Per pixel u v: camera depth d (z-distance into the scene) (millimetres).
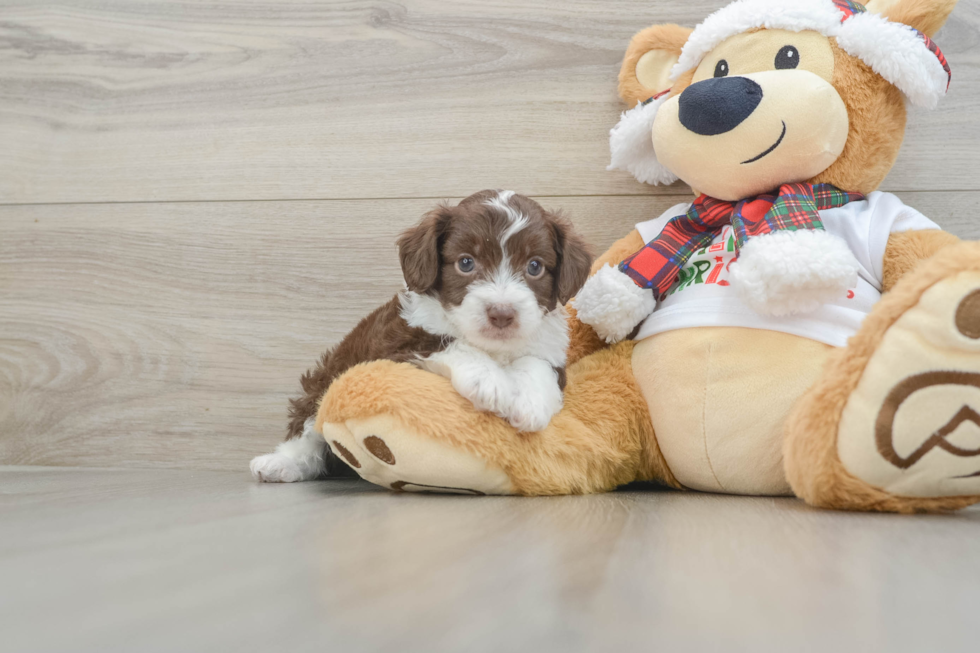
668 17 2348
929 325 1214
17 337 2547
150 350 2502
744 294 1604
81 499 1509
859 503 1317
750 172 1782
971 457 1219
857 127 1757
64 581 711
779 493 1668
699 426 1703
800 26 1762
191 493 1654
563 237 1805
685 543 941
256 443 2453
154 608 609
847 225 1750
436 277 1745
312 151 2475
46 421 2523
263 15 2502
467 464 1572
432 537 983
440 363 1657
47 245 2557
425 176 2430
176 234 2514
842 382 1317
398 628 549
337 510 1311
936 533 1042
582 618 579
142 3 2545
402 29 2445
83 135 2562
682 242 1913
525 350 1765
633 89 2225
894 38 1673
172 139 2527
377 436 1583
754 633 546
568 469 1665
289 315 2465
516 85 2396
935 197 2219
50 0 2574
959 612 606
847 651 509
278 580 709
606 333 1911
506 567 775
